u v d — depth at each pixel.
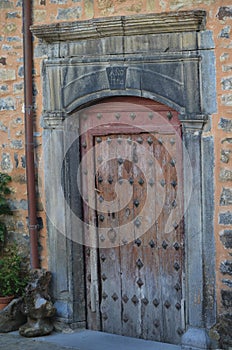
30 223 8.22
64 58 7.84
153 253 7.71
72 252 8.06
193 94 7.10
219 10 6.92
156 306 7.73
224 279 7.09
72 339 7.83
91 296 8.11
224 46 6.93
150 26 7.21
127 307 7.91
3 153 8.46
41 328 7.96
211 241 7.13
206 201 7.13
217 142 7.04
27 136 8.14
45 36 7.85
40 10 7.98
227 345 7.11
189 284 7.28
